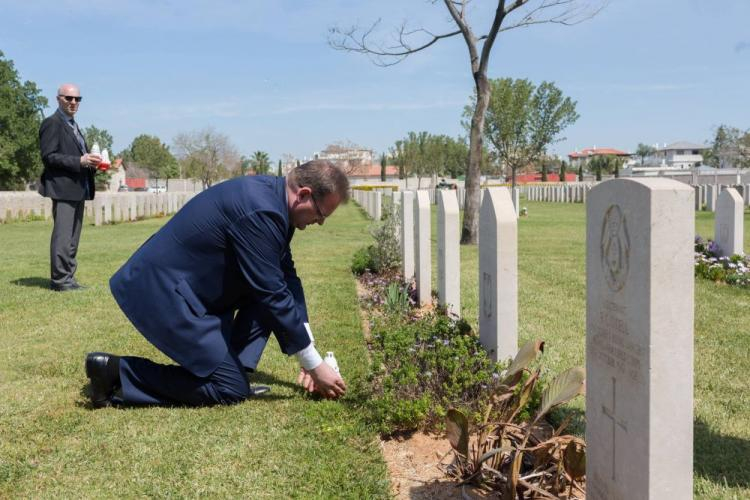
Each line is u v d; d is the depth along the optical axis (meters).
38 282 9.28
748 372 5.10
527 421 3.90
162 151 90.12
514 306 4.59
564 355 5.53
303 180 3.91
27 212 27.58
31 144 55.91
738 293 8.59
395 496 3.16
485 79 14.87
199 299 4.08
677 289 2.21
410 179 73.25
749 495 3.14
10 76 54.88
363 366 5.15
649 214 2.21
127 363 4.19
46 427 3.87
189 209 4.02
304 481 3.23
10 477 3.25
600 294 2.61
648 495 2.27
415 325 5.61
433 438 3.86
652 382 2.23
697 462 3.53
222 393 4.21
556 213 29.61
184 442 3.66
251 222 3.81
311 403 4.30
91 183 8.52
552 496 2.87
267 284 3.90
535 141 47.34
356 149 74.56
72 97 8.06
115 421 3.96
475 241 15.48
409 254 8.98
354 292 8.63
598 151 133.62
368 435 3.79
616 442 2.50
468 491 3.11
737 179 42.41
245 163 80.50
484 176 84.50
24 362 5.25
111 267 11.09
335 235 18.58
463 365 4.29
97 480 3.23
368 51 16.06
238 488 3.16
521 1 13.96
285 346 4.17
